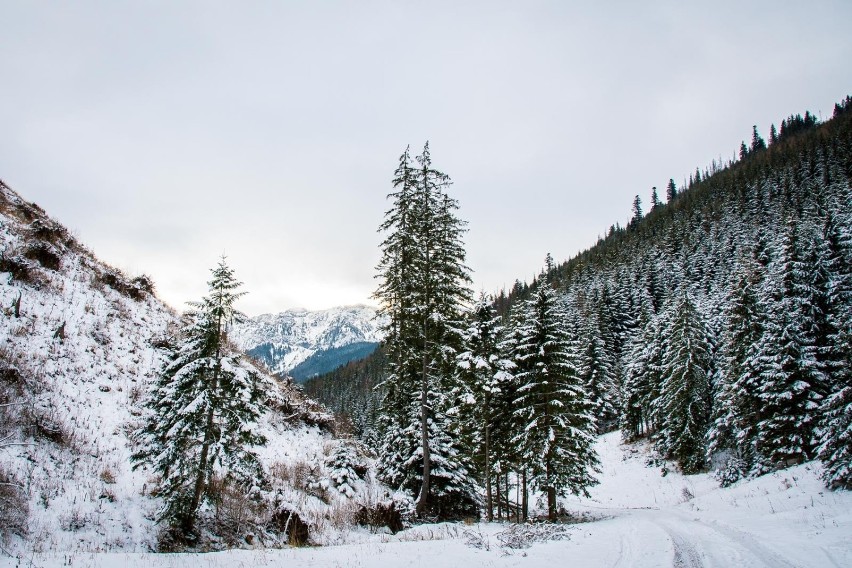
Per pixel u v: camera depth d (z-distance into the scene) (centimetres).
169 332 2417
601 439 5644
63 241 2511
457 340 2242
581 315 6662
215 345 1264
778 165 13988
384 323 2183
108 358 1900
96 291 2303
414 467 2272
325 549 1162
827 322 2952
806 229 3694
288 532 1477
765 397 2839
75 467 1287
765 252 4856
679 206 15650
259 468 1330
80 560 866
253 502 1573
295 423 2502
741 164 17600
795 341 2845
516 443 2444
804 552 1130
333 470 2075
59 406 1478
